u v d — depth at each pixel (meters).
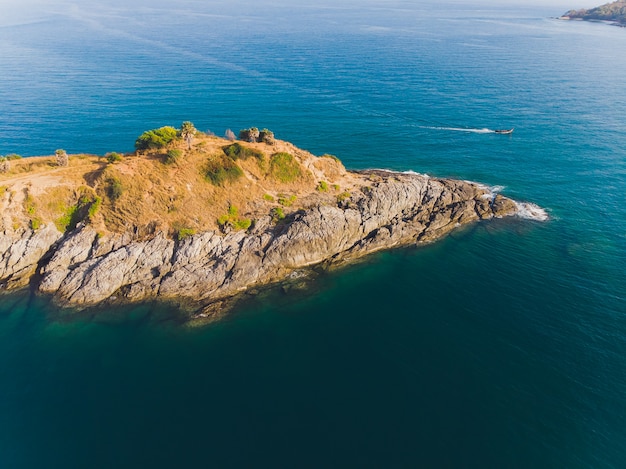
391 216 79.94
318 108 148.12
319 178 82.75
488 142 120.50
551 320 58.00
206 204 71.69
